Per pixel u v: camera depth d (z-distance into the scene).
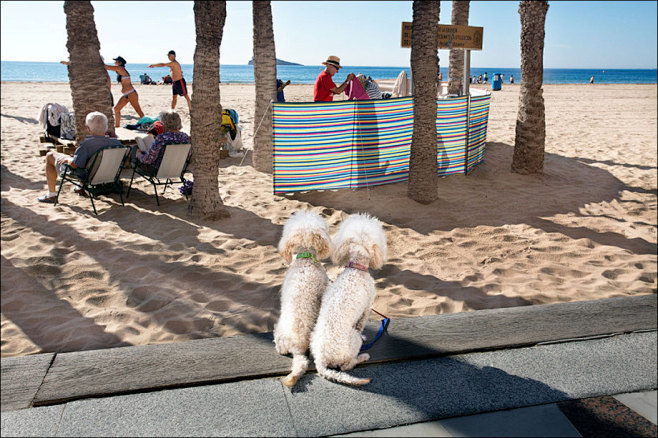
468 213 7.02
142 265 5.02
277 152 7.27
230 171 9.02
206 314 4.16
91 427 2.83
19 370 3.28
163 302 4.33
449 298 4.54
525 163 9.27
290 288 3.46
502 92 31.94
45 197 6.98
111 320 4.05
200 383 3.22
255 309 4.25
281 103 6.99
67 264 4.98
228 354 3.53
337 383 3.27
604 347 3.77
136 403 3.04
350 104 7.31
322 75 8.36
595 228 6.61
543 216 7.05
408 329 3.93
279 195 7.57
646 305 4.42
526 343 3.77
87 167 6.37
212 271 4.96
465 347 3.69
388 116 7.66
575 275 5.17
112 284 4.63
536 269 5.27
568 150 12.19
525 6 8.62
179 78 12.86
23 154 9.86
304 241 3.45
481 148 9.75
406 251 5.64
